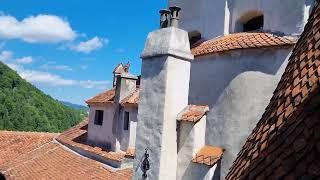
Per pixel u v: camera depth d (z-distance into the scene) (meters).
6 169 22.62
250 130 9.83
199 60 11.29
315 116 3.94
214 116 10.59
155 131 9.84
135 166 10.27
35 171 20.23
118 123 19.03
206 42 12.06
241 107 10.05
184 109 10.09
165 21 10.48
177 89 9.96
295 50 5.82
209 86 10.88
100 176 16.52
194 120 9.73
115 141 18.88
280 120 4.66
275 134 4.58
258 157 4.70
